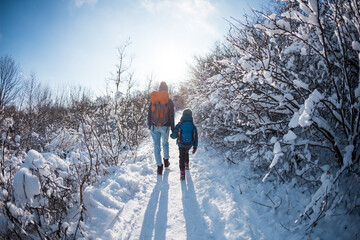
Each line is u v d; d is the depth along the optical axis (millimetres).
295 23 2586
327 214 1658
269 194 2613
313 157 2674
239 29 2770
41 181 1972
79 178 2604
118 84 4539
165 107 3795
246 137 3346
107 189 2979
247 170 3453
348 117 2223
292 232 1926
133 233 2279
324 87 2467
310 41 2205
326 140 2568
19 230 1678
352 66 2354
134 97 5836
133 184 3273
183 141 3629
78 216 2227
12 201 1784
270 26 2131
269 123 2641
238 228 2191
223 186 3156
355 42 1650
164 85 4031
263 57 2549
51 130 5723
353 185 1975
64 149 4711
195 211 2678
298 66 2879
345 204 1896
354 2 1685
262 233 2041
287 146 2596
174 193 3172
